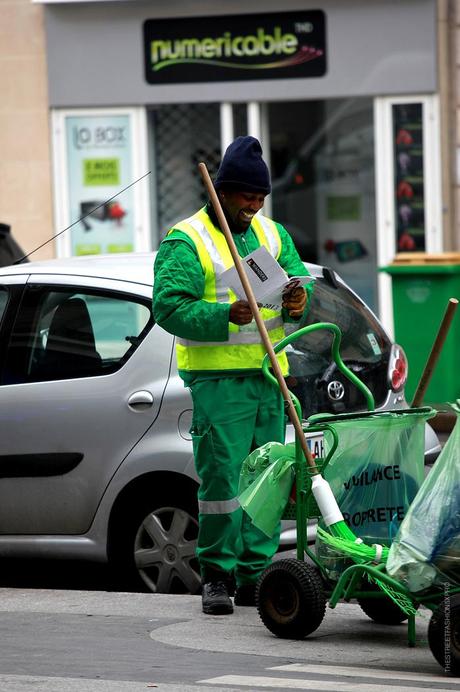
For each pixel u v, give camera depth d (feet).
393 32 84.07
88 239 89.35
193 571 38.93
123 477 39.32
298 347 39.32
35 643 32.14
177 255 33.55
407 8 83.76
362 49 84.53
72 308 40.93
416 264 68.03
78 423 39.93
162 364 39.29
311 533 38.96
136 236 88.89
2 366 41.22
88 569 45.73
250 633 32.78
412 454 32.14
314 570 31.58
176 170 88.63
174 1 86.12
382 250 86.58
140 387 39.32
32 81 88.33
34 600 37.68
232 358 33.86
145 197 88.43
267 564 35.60
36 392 40.55
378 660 30.01
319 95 85.46
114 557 40.01
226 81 86.33
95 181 88.84
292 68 85.46
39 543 40.70
